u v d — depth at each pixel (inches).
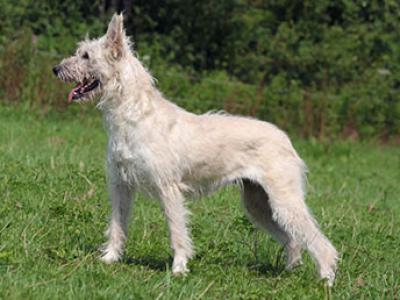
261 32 1066.1
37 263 320.8
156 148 338.6
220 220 435.8
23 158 534.3
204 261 361.1
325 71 993.5
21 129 681.6
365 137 965.8
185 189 349.7
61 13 925.2
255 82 1013.8
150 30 1027.9
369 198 607.8
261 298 311.7
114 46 345.7
